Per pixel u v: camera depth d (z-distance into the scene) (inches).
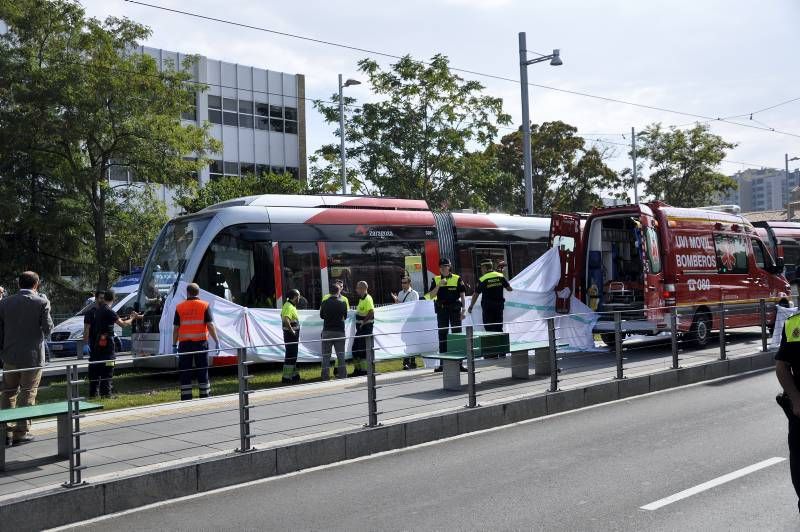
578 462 300.5
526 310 617.3
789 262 927.0
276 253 610.9
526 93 925.8
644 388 477.1
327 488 277.0
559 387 441.1
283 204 633.0
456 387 450.3
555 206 1782.7
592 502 246.5
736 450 311.9
